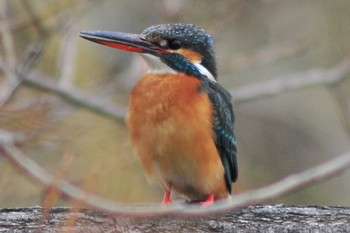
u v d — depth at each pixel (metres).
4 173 11.86
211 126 9.29
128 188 12.34
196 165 9.19
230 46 15.88
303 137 16.92
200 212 7.99
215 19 13.55
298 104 17.25
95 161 11.90
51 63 13.43
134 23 16.06
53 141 11.81
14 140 10.77
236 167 9.98
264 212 8.32
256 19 15.88
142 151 9.30
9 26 12.29
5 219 8.20
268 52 13.83
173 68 9.62
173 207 8.01
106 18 16.09
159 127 9.11
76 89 13.06
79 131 12.12
